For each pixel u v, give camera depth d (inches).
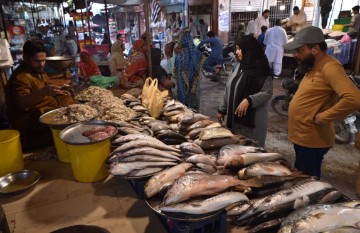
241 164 57.2
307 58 80.3
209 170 56.9
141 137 66.0
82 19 347.6
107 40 317.7
